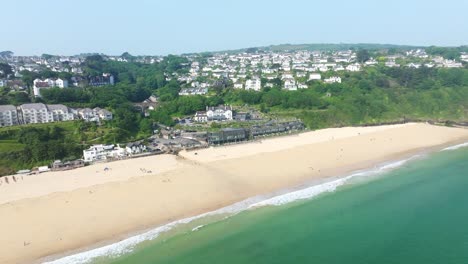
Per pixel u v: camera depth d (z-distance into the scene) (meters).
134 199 90.31
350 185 103.62
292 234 76.69
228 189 98.38
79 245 72.25
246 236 75.81
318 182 105.75
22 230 76.31
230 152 129.88
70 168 113.25
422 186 102.75
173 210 86.38
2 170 110.62
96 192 93.12
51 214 82.50
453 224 80.25
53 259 67.94
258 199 93.75
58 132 137.38
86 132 141.25
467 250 70.00
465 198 94.19
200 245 72.25
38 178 104.56
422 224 80.50
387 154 132.12
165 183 99.31
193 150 132.50
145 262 66.69
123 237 75.06
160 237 75.19
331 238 75.00
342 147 137.38
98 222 80.12
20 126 139.88
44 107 153.50
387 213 85.88
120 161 119.69
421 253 69.31
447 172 114.06
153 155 126.50
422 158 128.25
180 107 192.88
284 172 111.75
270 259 67.81
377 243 73.00
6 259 67.69
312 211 87.25
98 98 180.75
